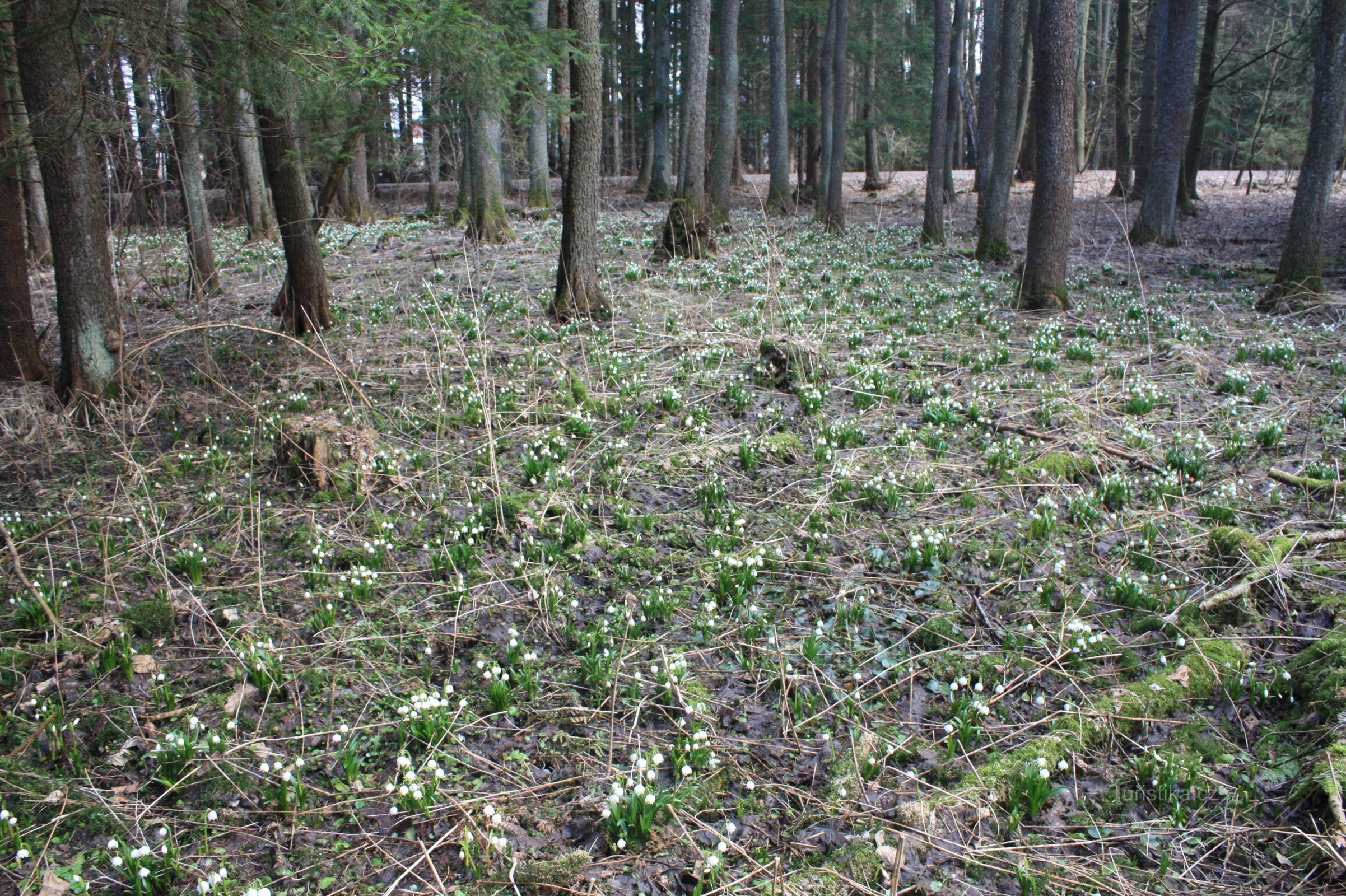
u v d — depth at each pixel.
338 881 3.56
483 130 16.89
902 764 4.22
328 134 10.73
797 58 41.69
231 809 3.94
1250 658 4.84
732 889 3.46
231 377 10.23
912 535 6.00
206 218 14.91
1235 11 36.25
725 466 7.59
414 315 12.07
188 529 6.53
